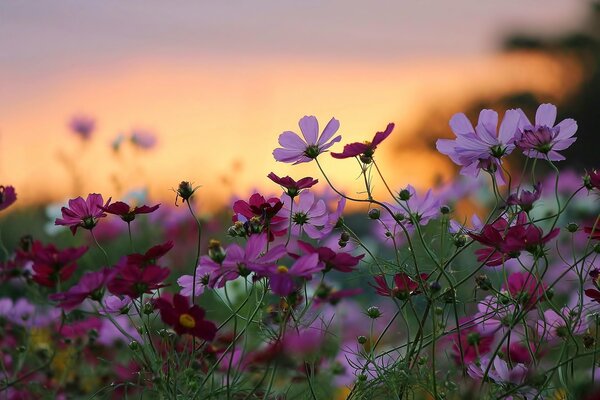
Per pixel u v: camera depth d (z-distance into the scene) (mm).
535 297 1896
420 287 1921
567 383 1871
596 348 1891
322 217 1971
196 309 1808
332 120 1962
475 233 1964
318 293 1908
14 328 2365
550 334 1971
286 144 1959
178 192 1850
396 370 1910
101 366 2332
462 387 1870
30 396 2201
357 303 2572
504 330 1928
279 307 1928
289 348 1845
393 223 2010
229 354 2059
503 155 1905
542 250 1836
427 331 2117
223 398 1929
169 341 2027
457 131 1930
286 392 1997
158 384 1897
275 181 1915
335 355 2246
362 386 1931
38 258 1871
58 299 1800
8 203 2012
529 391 1853
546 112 1921
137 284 1825
